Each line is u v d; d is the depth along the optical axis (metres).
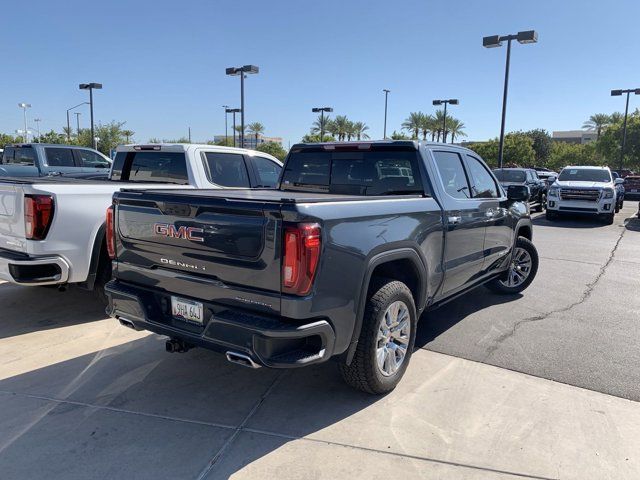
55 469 2.84
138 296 3.56
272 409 3.54
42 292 6.29
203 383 3.92
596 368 4.23
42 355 4.41
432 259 4.10
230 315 3.05
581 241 11.60
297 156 5.16
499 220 5.47
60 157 13.06
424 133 58.97
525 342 4.82
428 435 3.21
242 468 2.87
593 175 16.61
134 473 2.82
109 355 4.43
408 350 3.86
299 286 2.85
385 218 3.48
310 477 2.79
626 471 2.88
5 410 3.47
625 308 6.00
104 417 3.40
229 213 3.04
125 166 7.00
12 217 4.88
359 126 60.12
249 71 26.25
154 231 3.45
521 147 48.16
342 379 4.01
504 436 3.21
